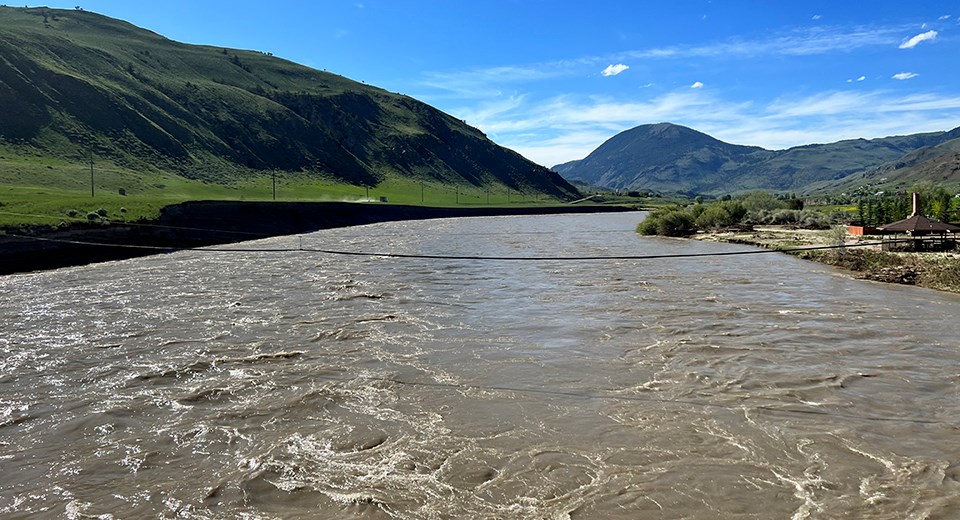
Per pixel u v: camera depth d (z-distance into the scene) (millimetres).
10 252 36812
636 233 71312
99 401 14203
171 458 11336
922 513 9188
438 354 18062
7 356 17859
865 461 10938
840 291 28359
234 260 42250
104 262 40844
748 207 91938
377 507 9625
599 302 25953
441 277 33781
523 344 19141
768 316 22859
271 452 11547
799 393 14445
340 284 31219
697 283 31031
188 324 22016
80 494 10070
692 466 10828
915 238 41719
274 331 20938
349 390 14883
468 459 11211
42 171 83312
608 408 13633
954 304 24969
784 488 10016
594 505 9586
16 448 11773
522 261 41594
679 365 16719
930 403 13742
